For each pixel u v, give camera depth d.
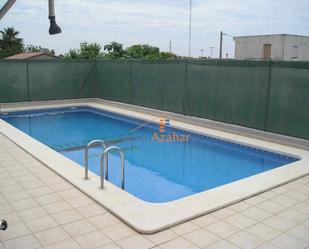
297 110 8.16
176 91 11.73
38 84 15.33
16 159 6.75
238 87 9.53
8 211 4.48
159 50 35.62
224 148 9.26
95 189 5.14
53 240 3.81
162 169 7.73
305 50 30.58
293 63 8.16
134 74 13.71
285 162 7.79
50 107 14.80
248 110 9.31
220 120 10.18
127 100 14.31
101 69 15.95
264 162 8.27
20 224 4.14
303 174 6.07
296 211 4.63
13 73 14.72
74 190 5.20
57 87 15.75
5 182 5.50
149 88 12.98
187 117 11.23
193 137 10.25
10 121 13.11
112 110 13.92
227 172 7.61
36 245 3.71
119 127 12.18
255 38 31.06
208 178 7.22
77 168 6.11
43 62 15.30
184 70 11.29
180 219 4.24
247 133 9.31
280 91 8.48
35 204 4.70
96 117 14.15
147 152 9.05
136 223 4.12
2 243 3.74
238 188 5.33
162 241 3.83
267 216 4.47
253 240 3.88
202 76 10.64
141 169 7.70
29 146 7.60
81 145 9.77
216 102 10.25
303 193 5.27
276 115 8.62
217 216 4.45
